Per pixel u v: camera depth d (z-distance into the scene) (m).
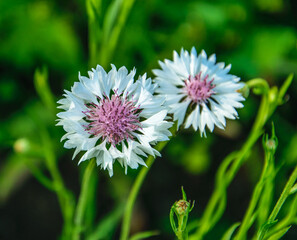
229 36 0.54
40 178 0.37
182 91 0.34
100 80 0.32
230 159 0.35
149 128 0.32
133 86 0.33
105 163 0.32
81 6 0.53
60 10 0.54
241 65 0.53
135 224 0.55
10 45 0.52
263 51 0.54
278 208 0.32
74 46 0.53
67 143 0.32
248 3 0.55
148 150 0.32
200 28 0.53
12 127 0.52
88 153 0.32
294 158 0.52
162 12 0.53
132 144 0.32
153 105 0.32
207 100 0.34
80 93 0.32
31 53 0.52
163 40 0.53
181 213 0.31
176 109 0.34
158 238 0.55
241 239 0.33
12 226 0.54
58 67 0.53
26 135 0.52
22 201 0.55
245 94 0.34
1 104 0.53
